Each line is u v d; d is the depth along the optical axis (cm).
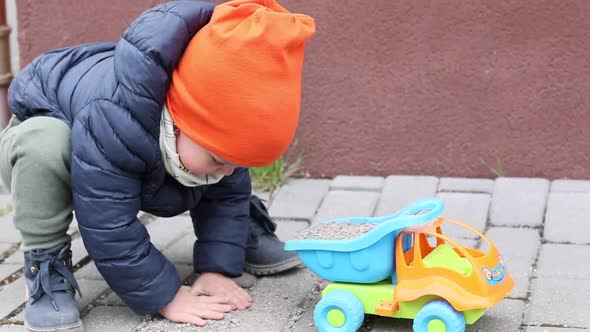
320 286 226
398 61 278
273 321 211
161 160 203
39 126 204
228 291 218
